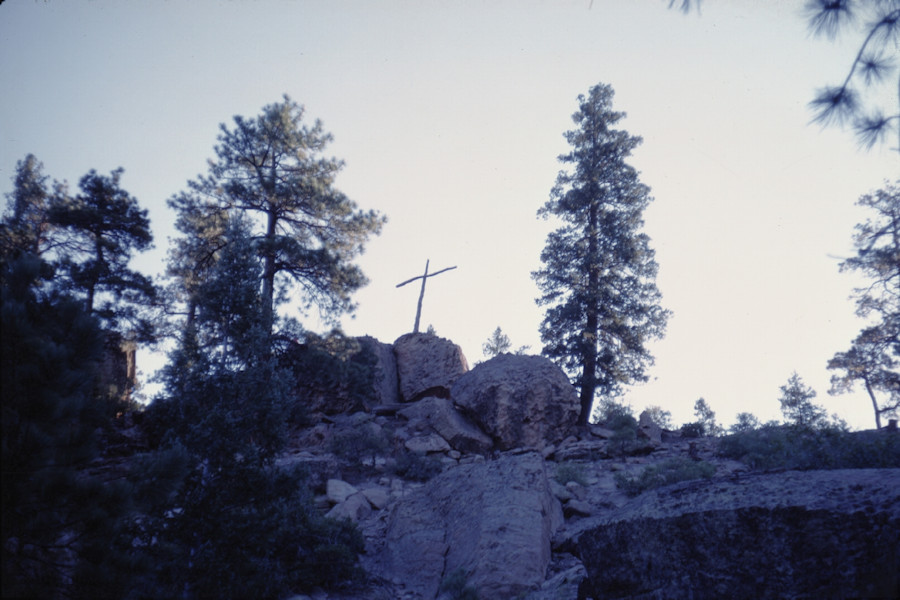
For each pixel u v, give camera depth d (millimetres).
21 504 6668
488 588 12031
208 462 11281
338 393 30047
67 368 7000
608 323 34000
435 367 35156
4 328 6664
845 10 5785
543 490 15867
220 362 12391
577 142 38656
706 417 36688
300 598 11281
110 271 28391
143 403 28422
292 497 12117
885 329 29562
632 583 7387
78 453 7027
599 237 36062
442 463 23938
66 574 7215
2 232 25906
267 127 31188
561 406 28000
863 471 6988
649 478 18938
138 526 10539
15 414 6770
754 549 6387
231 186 30297
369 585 12938
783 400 36406
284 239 28672
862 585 5402
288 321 28000
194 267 32531
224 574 10297
